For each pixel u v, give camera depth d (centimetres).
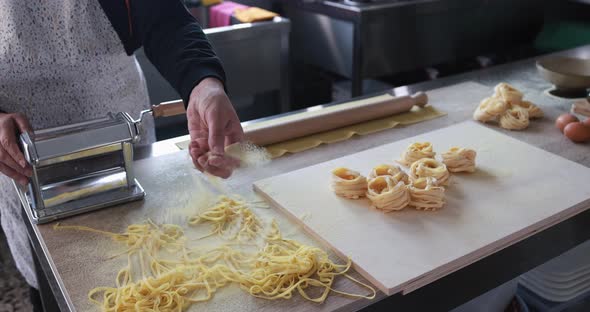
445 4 275
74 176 106
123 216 106
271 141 133
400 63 278
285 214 107
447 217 103
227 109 104
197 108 108
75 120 140
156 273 90
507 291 121
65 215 104
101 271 91
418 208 106
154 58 127
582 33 322
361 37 255
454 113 153
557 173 119
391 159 126
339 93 300
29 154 97
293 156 130
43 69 131
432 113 153
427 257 92
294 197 110
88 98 139
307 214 104
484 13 299
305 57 304
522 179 117
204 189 116
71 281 88
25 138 99
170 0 126
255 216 106
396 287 86
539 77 180
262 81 256
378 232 99
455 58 302
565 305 127
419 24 274
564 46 328
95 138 103
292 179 117
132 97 147
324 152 132
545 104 159
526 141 137
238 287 87
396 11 259
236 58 242
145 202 111
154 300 83
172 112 110
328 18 274
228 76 244
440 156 126
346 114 143
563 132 140
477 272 96
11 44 125
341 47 273
